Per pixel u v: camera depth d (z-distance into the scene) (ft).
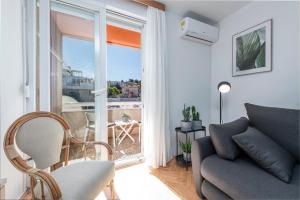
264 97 6.82
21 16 4.99
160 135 7.27
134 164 7.43
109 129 11.34
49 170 4.27
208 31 8.36
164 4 7.47
